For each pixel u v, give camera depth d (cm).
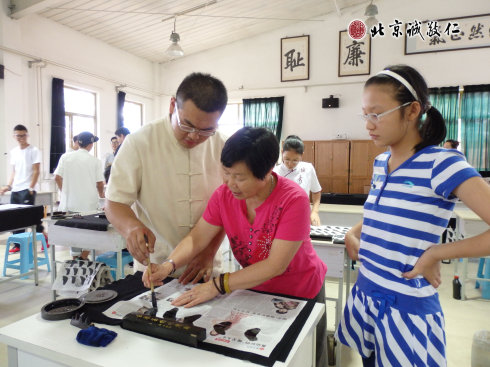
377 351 97
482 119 574
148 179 118
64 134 552
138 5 521
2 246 430
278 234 93
